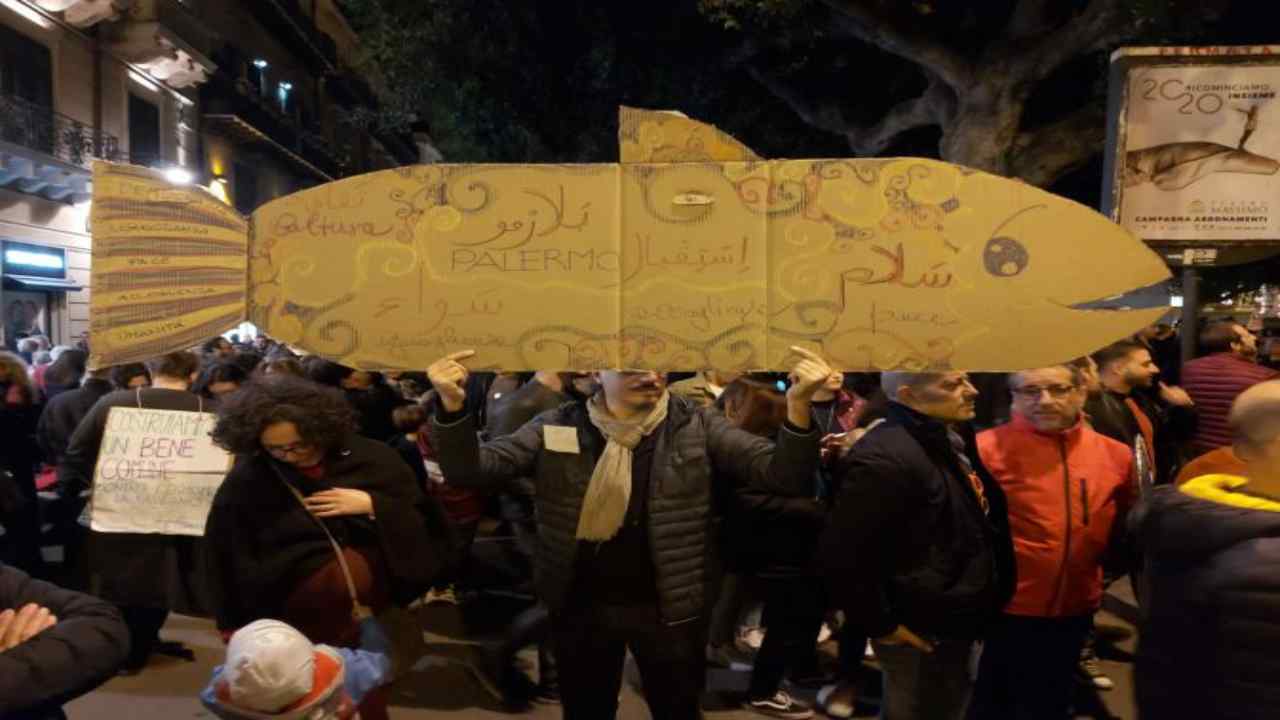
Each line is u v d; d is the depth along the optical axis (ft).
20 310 52.65
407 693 13.99
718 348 7.58
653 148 7.68
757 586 12.96
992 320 7.46
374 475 8.87
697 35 40.78
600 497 8.57
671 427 8.98
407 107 49.01
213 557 8.55
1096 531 9.04
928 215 7.49
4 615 5.39
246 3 87.86
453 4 41.16
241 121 78.79
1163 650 6.20
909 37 32.37
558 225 7.63
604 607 8.89
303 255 7.66
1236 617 5.73
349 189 7.66
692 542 8.79
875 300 7.52
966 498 8.45
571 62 43.55
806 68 40.22
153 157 66.95
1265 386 6.23
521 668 15.10
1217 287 33.78
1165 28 26.86
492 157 48.06
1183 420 15.34
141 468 12.89
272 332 7.64
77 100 57.06
